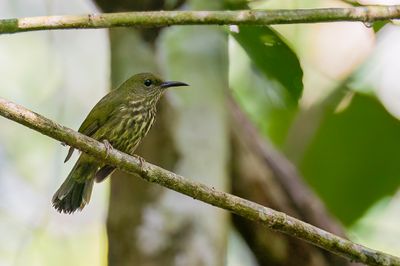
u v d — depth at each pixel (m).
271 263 13.34
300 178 13.34
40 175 14.44
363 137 15.00
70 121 14.34
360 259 8.52
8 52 14.70
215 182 11.41
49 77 14.61
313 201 13.24
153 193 11.28
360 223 15.41
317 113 14.99
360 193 15.34
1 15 14.49
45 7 14.52
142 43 11.71
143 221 11.31
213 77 11.71
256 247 13.32
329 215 13.34
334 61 15.05
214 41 11.81
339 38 15.02
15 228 13.86
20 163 14.52
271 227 8.41
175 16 8.92
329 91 14.98
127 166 8.23
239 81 14.84
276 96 13.55
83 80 14.52
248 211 8.37
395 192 15.34
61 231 14.48
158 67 11.63
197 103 11.55
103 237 14.57
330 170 15.23
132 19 8.88
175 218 11.21
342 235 13.20
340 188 15.34
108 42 12.30
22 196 14.12
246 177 13.04
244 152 13.00
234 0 11.51
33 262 14.02
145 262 11.25
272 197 13.12
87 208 14.99
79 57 14.54
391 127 14.88
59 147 13.69
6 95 14.45
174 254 11.16
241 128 13.02
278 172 13.22
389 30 14.82
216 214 11.27
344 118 14.91
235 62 14.86
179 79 11.62
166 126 11.47
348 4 11.80
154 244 11.22
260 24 9.02
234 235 15.12
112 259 11.56
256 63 11.34
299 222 8.44
